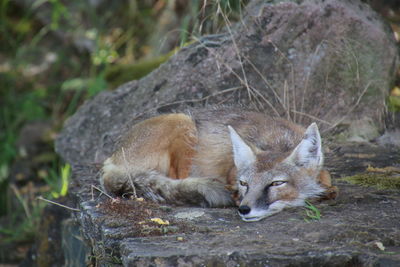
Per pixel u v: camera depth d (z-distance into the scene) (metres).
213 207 8.41
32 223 14.52
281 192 7.55
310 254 6.09
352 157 10.35
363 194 8.18
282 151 8.47
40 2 20.61
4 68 22.05
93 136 12.86
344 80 11.88
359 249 6.21
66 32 21.56
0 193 17.41
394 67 12.41
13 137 18.50
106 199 8.74
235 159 8.07
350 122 11.83
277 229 6.89
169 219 7.42
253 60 11.72
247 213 7.21
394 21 17.00
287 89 11.66
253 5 12.12
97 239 7.49
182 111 10.60
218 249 6.28
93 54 20.11
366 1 13.62
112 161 9.60
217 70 11.74
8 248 14.43
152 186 8.78
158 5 20.97
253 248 6.28
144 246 6.46
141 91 12.42
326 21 11.80
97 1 21.77
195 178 8.67
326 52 11.79
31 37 22.77
